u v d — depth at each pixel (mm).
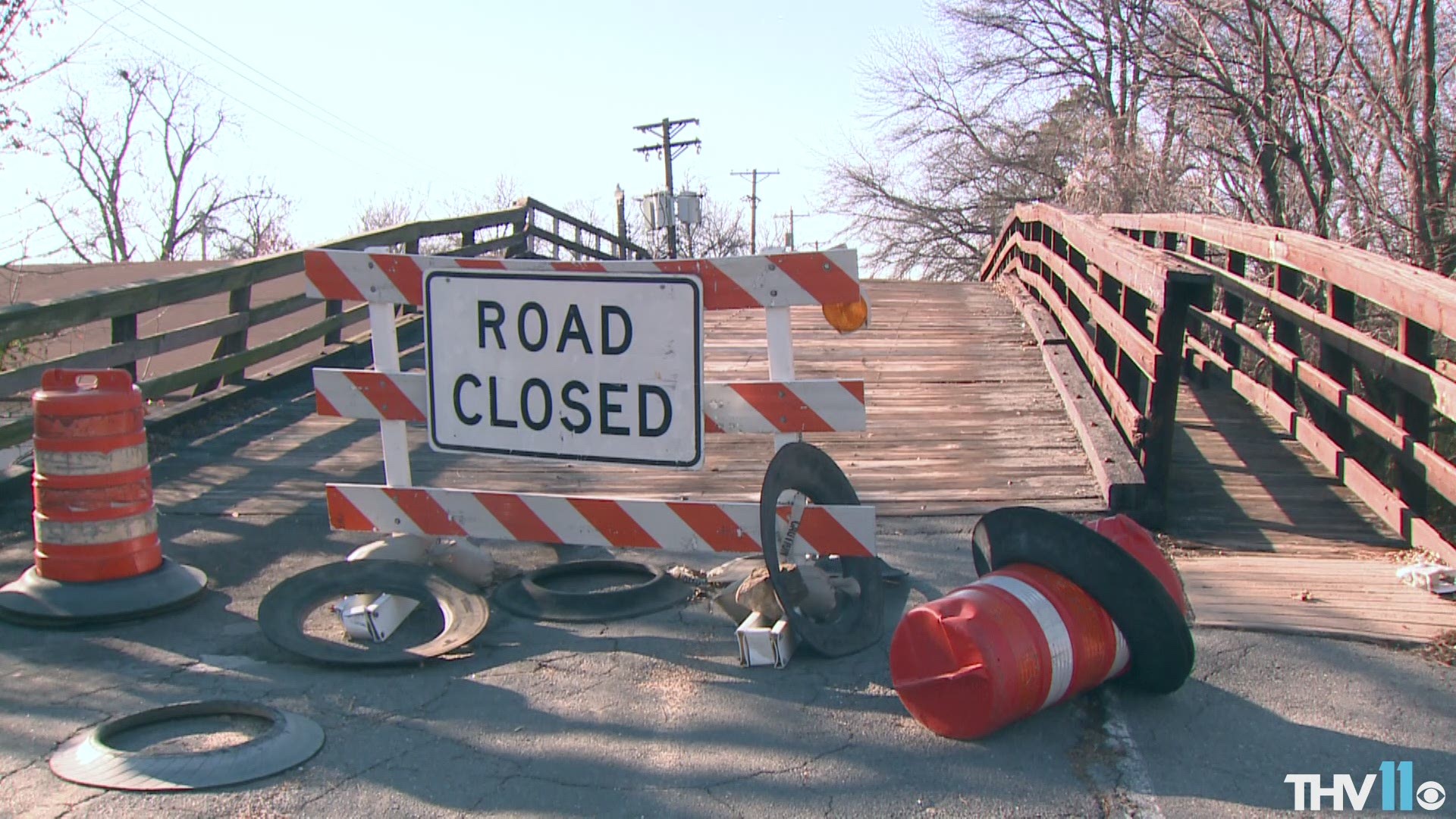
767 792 3703
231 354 10000
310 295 5750
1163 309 6637
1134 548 4609
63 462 5215
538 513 5492
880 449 8180
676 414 5223
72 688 4508
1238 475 7758
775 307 5160
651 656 4906
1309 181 15797
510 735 4125
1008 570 4426
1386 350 6559
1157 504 6738
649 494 7406
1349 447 7738
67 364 7824
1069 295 12680
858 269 5039
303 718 4195
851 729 4180
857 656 4914
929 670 4090
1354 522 6801
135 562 5352
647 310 5227
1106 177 20500
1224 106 17141
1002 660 3945
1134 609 4199
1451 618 5152
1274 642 4918
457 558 5711
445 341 5555
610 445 5324
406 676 4672
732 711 4336
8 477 7051
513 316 5430
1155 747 4016
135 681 4582
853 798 3668
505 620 5359
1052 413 9039
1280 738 4078
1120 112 26016
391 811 3582
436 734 4133
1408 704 4332
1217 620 5133
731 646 5020
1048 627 4098
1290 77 15312
